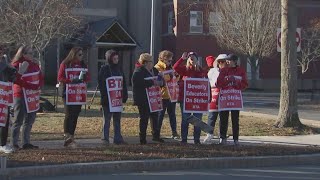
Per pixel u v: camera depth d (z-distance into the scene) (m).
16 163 9.41
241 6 43.19
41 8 29.09
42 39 29.67
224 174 9.79
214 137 13.90
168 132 14.76
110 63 11.72
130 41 44.12
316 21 47.12
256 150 11.50
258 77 48.91
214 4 45.44
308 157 11.27
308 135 14.91
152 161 10.04
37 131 14.22
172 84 12.86
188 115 12.19
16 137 10.86
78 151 10.75
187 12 45.62
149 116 12.29
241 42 43.56
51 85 46.97
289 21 15.60
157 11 49.88
